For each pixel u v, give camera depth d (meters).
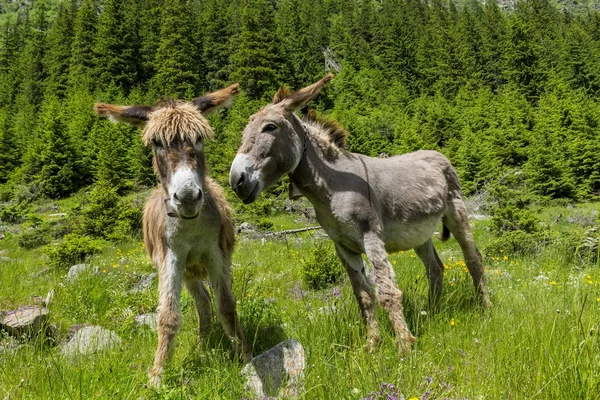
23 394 2.89
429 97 61.00
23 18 134.38
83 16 72.06
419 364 2.93
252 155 3.79
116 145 37.56
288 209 23.89
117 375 3.18
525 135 35.12
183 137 3.29
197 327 4.68
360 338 3.74
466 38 79.00
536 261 8.20
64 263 11.71
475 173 29.03
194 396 2.90
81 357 3.67
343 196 4.04
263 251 11.30
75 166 38.47
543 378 2.48
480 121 41.50
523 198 13.73
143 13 76.62
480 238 13.81
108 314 5.45
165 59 60.53
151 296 6.15
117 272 8.37
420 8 116.12
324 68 72.56
